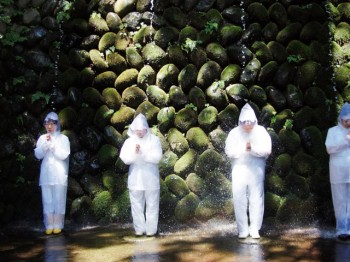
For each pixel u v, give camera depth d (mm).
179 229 6516
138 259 5078
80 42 7328
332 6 6957
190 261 4961
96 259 5117
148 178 6059
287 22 6953
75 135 7148
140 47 7156
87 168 7078
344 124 5785
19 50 7320
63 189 6398
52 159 6375
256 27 6891
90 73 7203
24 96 7285
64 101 7238
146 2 7176
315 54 6820
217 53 6855
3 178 7039
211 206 6621
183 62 6996
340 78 6762
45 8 7352
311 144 6645
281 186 6602
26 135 7242
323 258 4969
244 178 5848
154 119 7008
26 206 7094
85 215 6953
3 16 7281
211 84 6891
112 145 7082
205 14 7027
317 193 6590
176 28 7113
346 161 5773
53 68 7281
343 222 5812
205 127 6812
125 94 7102
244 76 6816
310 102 6742
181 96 6926
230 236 6082
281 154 6707
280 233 6172
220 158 6750
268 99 6832
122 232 6414
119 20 7246
